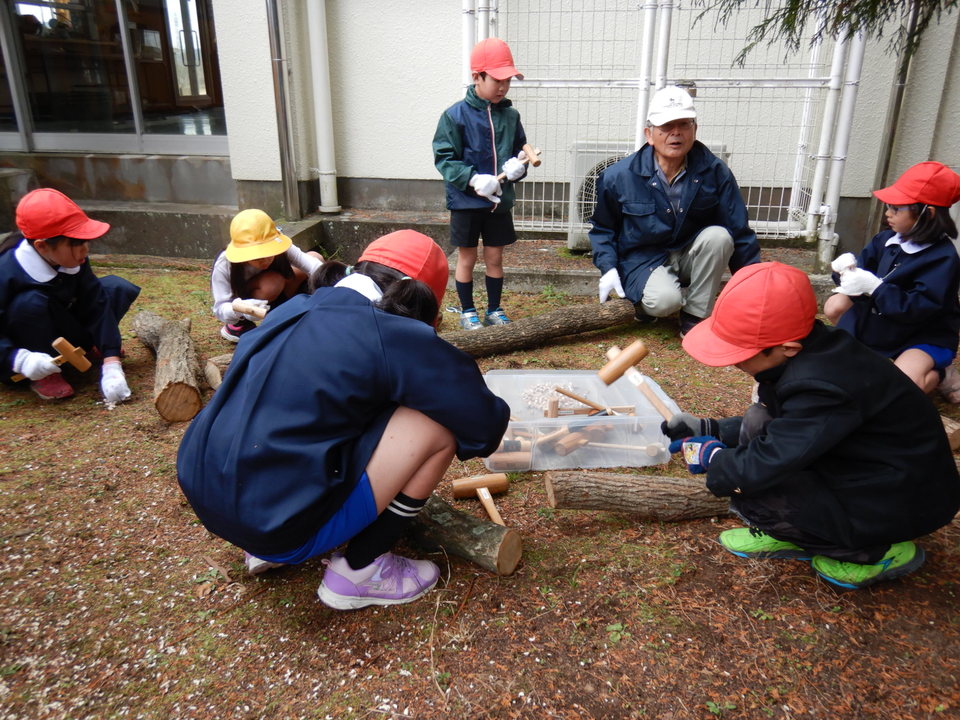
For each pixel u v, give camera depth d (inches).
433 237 230.4
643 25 184.1
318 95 227.5
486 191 153.0
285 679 72.3
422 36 223.9
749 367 76.8
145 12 242.1
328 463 68.2
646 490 95.3
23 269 129.7
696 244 157.9
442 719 67.3
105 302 141.6
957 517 97.6
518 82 191.6
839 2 109.7
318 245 233.5
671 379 145.9
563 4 212.7
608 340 168.7
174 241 241.4
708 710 68.1
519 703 69.0
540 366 153.2
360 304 70.9
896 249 120.2
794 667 72.9
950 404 132.0
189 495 71.1
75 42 247.3
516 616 80.0
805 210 217.0
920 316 114.6
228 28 219.1
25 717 68.2
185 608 82.4
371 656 74.9
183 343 143.4
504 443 111.3
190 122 250.5
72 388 141.8
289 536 68.5
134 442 121.0
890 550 81.8
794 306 71.6
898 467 75.0
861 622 78.7
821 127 206.7
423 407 70.6
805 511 78.4
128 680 72.4
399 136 236.5
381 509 74.0
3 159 255.9
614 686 70.9
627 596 82.9
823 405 71.6
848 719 67.0
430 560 89.3
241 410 68.4
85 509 101.1
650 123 148.5
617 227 168.1
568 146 226.8
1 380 138.4
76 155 254.2
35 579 86.8
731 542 90.4
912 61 192.1
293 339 70.1
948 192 111.2
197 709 69.0
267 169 233.9
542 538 94.5
